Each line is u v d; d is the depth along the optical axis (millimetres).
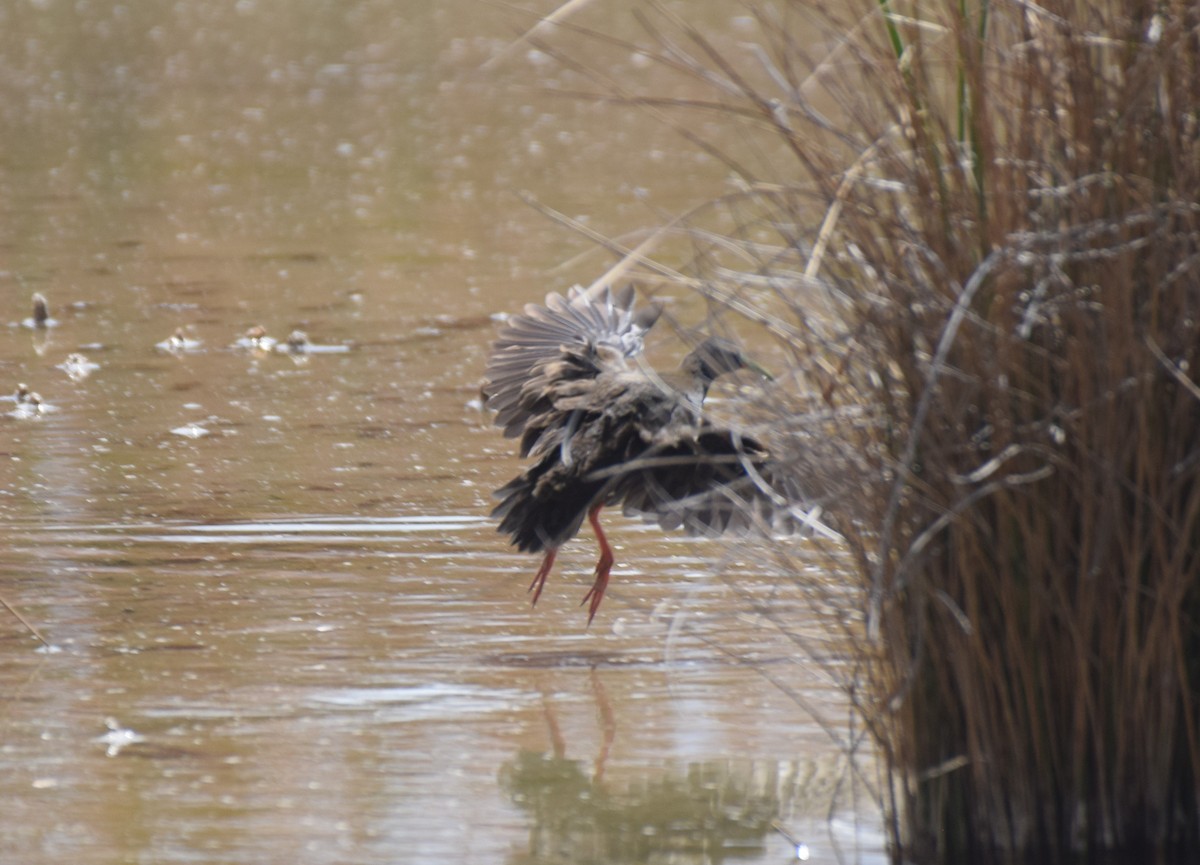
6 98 40844
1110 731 7641
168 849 7945
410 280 22234
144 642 10625
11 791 8555
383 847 8008
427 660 10383
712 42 38750
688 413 9453
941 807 7785
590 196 27688
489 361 10961
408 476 14188
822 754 9102
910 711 7754
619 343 10805
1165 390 7398
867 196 7582
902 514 7453
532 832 8195
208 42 51594
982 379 7320
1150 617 7562
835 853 8016
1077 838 7641
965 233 7516
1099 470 7359
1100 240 7426
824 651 10266
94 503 13383
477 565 12086
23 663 10273
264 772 8820
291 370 17844
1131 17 7488
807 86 8570
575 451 9562
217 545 12461
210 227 26078
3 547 12336
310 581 11734
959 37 7547
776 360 14680
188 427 15641
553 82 41375
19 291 21578
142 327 19766
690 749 9156
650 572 11945
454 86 42531
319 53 49000
